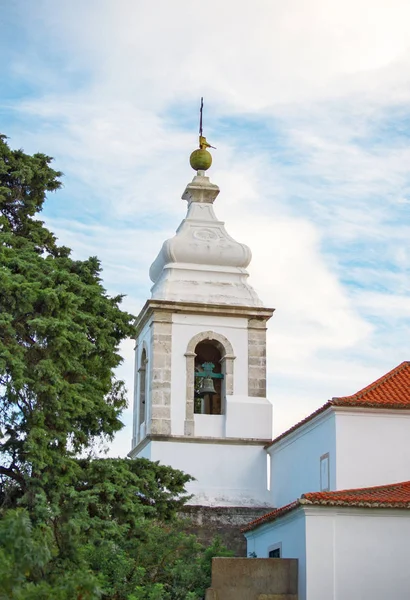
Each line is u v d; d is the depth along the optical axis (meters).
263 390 42.25
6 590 17.88
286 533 30.66
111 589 28.81
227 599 28.66
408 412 34.53
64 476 26.22
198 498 40.12
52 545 24.44
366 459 34.06
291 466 38.59
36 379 26.28
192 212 44.56
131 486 27.55
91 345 27.22
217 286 43.06
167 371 41.62
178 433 41.06
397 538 28.47
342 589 28.00
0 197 30.33
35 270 27.88
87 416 28.06
